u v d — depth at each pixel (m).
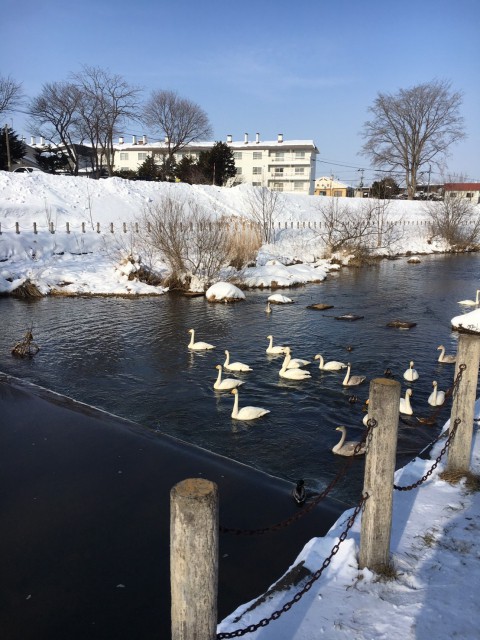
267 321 20.70
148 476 8.60
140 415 11.35
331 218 43.12
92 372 14.28
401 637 4.03
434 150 72.50
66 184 43.09
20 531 7.04
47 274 27.66
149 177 65.19
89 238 33.56
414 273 36.06
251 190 55.91
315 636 4.07
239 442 10.07
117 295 26.66
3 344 17.00
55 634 5.37
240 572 6.22
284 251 39.03
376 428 4.52
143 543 6.82
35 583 6.07
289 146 82.12
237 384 13.10
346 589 4.61
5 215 35.03
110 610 5.69
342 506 7.77
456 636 4.04
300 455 9.55
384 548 4.76
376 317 21.52
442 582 4.67
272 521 7.32
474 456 7.23
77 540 6.87
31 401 11.98
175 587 3.09
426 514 5.79
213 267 28.56
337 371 14.41
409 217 63.00
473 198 87.06
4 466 8.84
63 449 9.55
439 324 20.28
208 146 83.81
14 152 57.25
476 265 40.81
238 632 3.64
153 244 29.12
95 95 57.06
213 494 3.04
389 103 71.56
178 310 22.98
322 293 27.77
